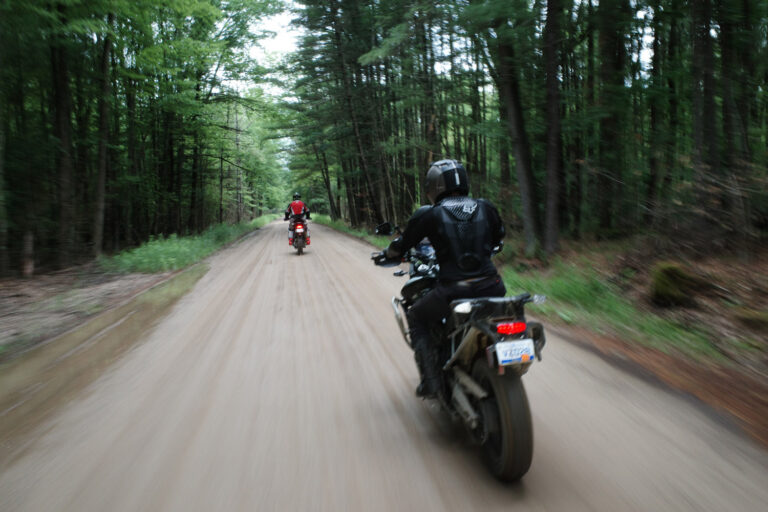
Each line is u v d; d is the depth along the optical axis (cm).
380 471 280
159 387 432
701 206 762
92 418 369
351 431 334
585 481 262
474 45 1118
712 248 762
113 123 2011
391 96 2127
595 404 363
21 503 257
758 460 277
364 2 2003
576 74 1322
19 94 1498
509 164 1467
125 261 1361
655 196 1016
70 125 1498
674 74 1091
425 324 334
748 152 904
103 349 557
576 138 1243
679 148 1068
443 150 1789
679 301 614
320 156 3784
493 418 268
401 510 242
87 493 265
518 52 1027
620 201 1101
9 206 1397
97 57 1642
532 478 268
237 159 3203
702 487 252
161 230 2788
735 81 946
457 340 305
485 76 1298
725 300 598
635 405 359
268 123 3116
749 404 354
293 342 565
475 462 288
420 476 274
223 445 318
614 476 266
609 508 238
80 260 1570
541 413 351
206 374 464
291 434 332
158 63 1641
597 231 1146
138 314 746
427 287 349
